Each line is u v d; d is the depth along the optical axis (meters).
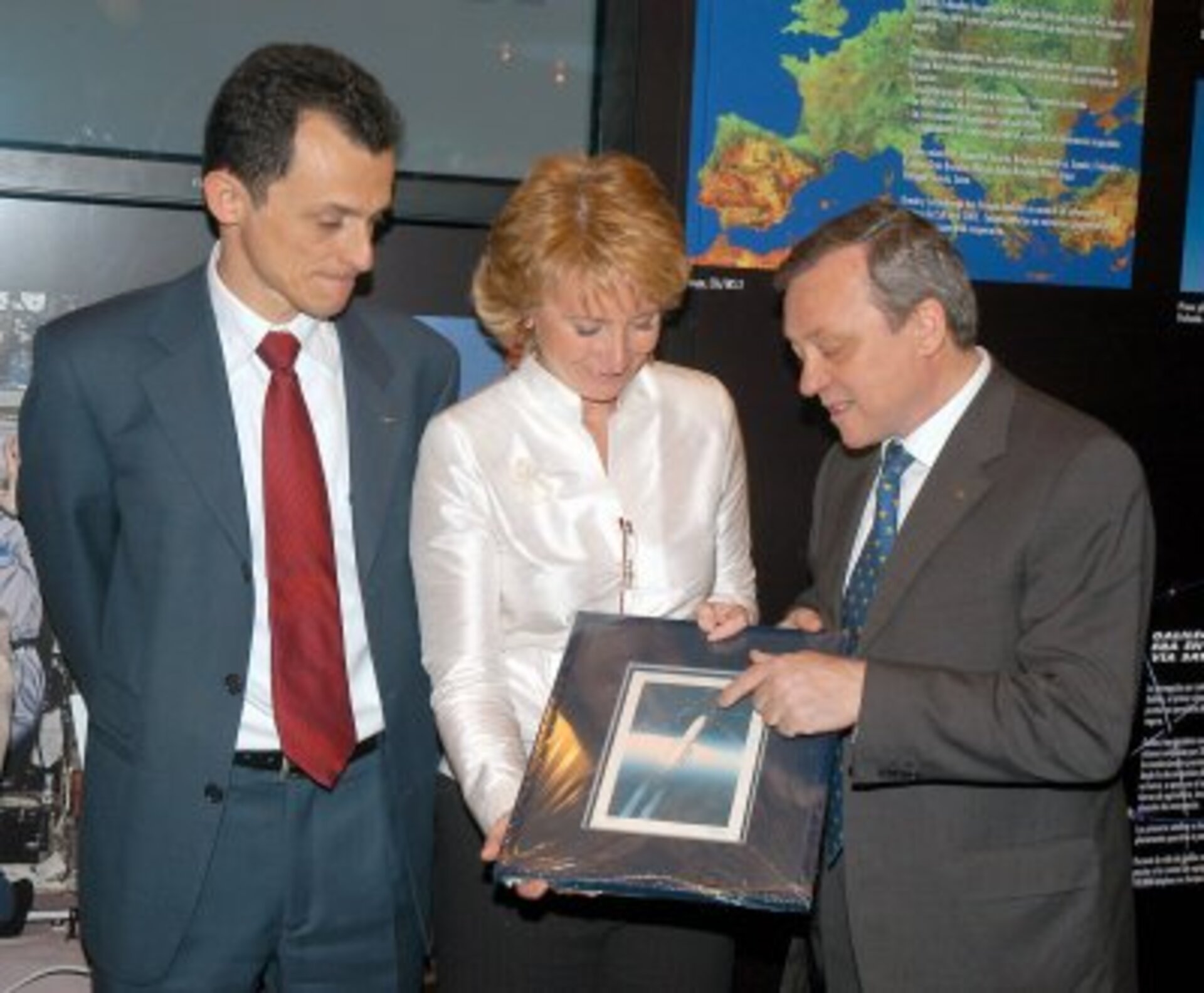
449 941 2.10
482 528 1.99
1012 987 1.83
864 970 1.85
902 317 1.78
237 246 1.98
